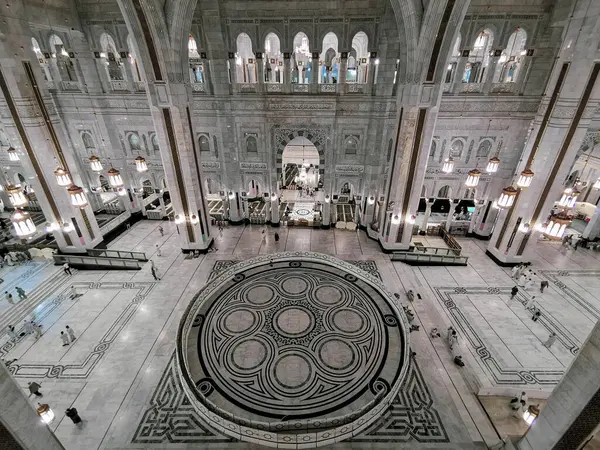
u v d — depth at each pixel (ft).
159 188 75.31
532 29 53.67
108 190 85.56
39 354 40.75
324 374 36.63
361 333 42.42
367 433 31.40
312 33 57.47
